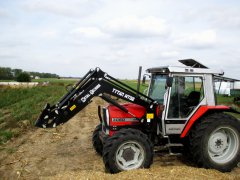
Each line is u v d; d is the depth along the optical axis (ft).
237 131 22.86
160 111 23.09
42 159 25.59
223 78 24.02
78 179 18.72
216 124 22.27
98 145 26.25
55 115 22.25
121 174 19.27
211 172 20.83
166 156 26.23
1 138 31.73
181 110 22.99
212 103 23.24
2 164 24.14
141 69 24.31
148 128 23.36
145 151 20.98
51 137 34.01
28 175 21.81
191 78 23.08
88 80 22.70
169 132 22.91
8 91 97.19
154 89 24.99
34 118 43.83
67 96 23.00
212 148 23.00
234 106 59.36
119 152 20.74
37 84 164.35
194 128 22.89
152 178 18.60
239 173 22.84
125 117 22.93
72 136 34.78
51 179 19.45
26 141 31.91
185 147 24.32
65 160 25.35
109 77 22.72
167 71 22.35
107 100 22.72
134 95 23.08
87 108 62.69
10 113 50.60
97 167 23.43
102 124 25.21
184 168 20.97
